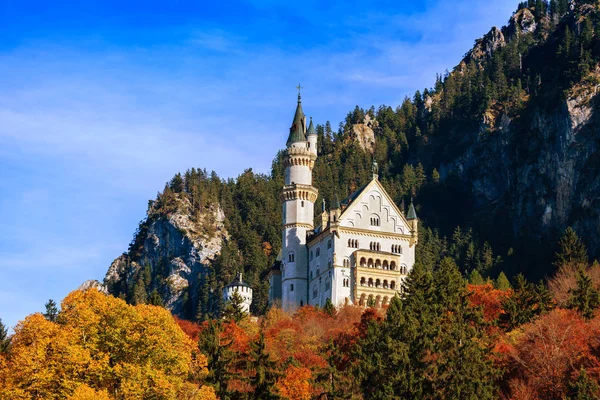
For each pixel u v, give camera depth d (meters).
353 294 171.50
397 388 94.06
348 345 114.69
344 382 96.50
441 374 95.12
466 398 92.19
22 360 83.19
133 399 81.44
